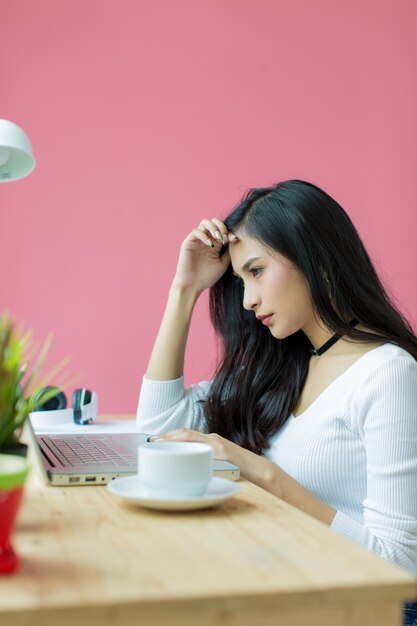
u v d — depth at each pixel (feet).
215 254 5.90
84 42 11.26
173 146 11.46
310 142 11.81
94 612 2.09
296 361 5.42
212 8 11.60
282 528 2.89
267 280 5.12
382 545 4.15
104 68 11.31
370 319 5.08
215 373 5.85
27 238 11.07
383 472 4.36
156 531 2.81
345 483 4.83
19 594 2.13
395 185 12.01
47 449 4.41
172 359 5.93
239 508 3.21
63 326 11.16
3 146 6.17
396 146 12.02
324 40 11.87
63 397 6.45
